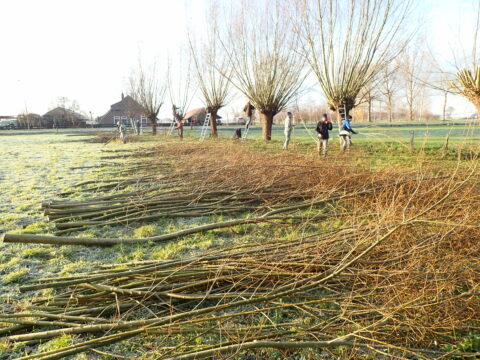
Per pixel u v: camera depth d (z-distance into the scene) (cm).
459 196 456
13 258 405
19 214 591
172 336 258
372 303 283
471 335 256
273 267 316
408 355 243
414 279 288
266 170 719
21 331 270
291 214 557
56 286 319
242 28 1964
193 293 311
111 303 298
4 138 3247
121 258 403
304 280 285
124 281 328
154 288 308
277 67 1975
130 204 591
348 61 1521
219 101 2562
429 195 494
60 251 426
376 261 315
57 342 250
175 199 630
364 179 656
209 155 1088
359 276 305
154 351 238
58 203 596
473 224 354
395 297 267
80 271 372
